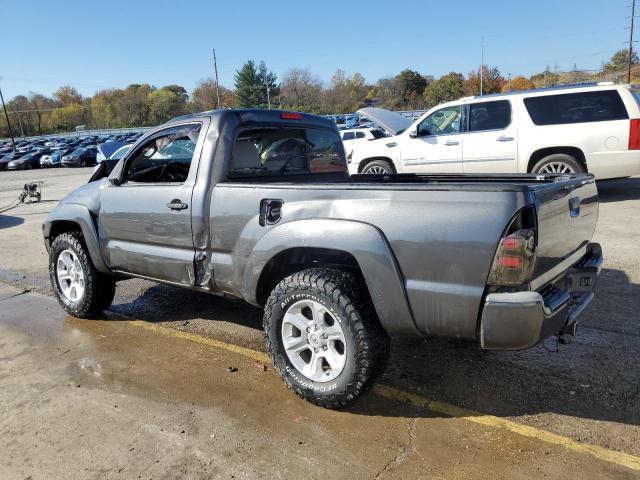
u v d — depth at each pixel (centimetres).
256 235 343
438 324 282
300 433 300
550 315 270
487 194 263
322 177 476
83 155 3753
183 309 526
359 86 8762
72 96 12500
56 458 284
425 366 379
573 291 333
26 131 10781
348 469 267
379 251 288
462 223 268
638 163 841
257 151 407
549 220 282
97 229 459
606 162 853
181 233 390
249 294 353
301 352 336
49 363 406
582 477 254
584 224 343
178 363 399
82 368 395
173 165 466
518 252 257
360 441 291
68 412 331
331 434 298
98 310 496
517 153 896
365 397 338
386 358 310
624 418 303
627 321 434
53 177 2861
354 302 301
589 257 354
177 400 342
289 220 325
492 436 291
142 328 476
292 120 436
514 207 257
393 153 1016
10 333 474
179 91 11238
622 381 343
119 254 443
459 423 305
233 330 466
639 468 260
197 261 384
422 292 281
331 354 317
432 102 7312
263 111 411
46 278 672
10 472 274
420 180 452
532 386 343
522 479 255
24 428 314
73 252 485
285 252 331
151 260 415
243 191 352
